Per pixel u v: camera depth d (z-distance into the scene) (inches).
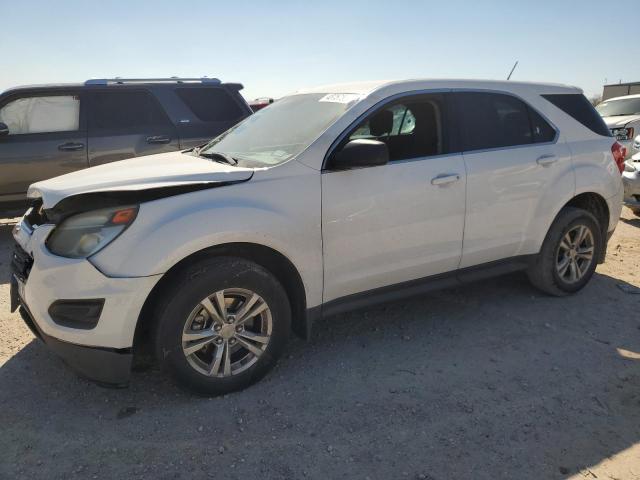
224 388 124.6
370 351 149.3
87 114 278.7
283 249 125.3
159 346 116.0
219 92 306.8
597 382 134.2
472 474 101.7
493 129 162.1
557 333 161.0
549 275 180.1
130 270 109.6
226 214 117.3
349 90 151.3
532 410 121.9
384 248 141.6
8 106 266.1
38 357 143.9
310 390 129.3
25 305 123.0
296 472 101.8
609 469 103.3
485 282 201.8
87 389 128.8
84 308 110.6
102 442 109.8
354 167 130.4
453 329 163.2
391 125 145.6
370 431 114.0
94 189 114.2
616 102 505.7
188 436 111.8
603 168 184.2
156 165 138.4
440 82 154.9
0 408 121.1
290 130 146.3
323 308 137.5
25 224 132.2
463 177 151.6
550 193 170.7
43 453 106.4
